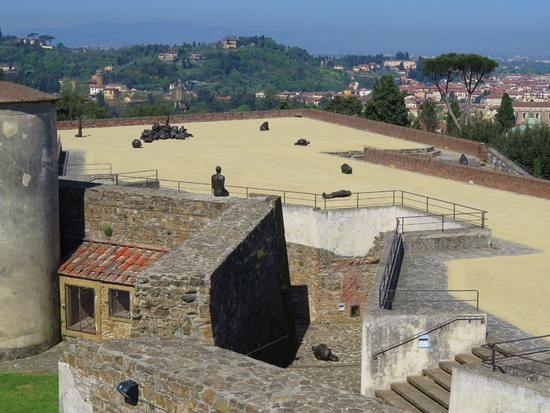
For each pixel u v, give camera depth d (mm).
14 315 25516
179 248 19266
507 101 92188
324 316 32250
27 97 24828
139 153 49094
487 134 66625
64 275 26500
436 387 17984
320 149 52531
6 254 25109
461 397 15773
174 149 51125
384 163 47594
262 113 69125
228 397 12602
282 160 47844
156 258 26125
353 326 32094
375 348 18734
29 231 25406
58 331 26812
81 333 26516
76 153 48719
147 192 26922
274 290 23625
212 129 61969
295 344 27859
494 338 19609
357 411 12125
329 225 31719
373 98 78812
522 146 58719
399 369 18828
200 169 43750
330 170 44938
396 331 18734
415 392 18172
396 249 26078
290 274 32812
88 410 15141
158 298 17078
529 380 15742
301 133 60281
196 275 17047
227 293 18516
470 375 15609
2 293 25281
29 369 24828
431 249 28672
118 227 27266
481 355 18516
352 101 99000
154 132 55656
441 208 36094
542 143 58250
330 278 32125
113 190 27250
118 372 14453
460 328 18891
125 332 25734
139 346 14938
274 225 24312
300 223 32156
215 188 30703
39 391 22703
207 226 21516
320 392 12773
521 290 23812
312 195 37469
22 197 25109
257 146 53312
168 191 27312
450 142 55875
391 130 60031
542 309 22016
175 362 14094
